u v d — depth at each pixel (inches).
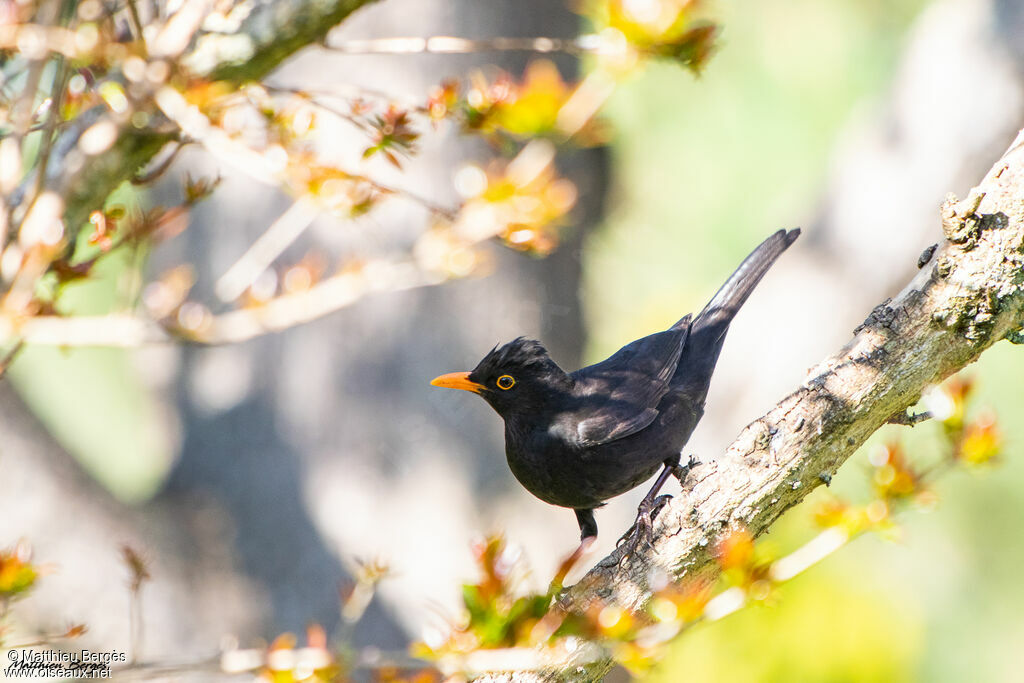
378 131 234.7
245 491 488.7
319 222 454.0
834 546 213.8
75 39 192.1
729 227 666.2
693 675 482.0
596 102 210.4
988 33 463.5
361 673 299.9
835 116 676.7
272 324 220.2
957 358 236.4
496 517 486.9
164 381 519.8
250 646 456.1
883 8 683.4
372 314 490.9
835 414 236.1
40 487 463.8
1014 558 644.1
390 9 479.8
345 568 476.7
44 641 224.2
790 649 479.2
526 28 487.8
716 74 681.0
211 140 203.8
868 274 484.4
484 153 459.5
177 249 497.4
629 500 505.4
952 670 636.1
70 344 199.0
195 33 203.8
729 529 241.1
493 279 496.1
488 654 206.2
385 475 486.3
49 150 199.8
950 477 642.8
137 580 231.5
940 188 468.4
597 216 553.3
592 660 213.5
